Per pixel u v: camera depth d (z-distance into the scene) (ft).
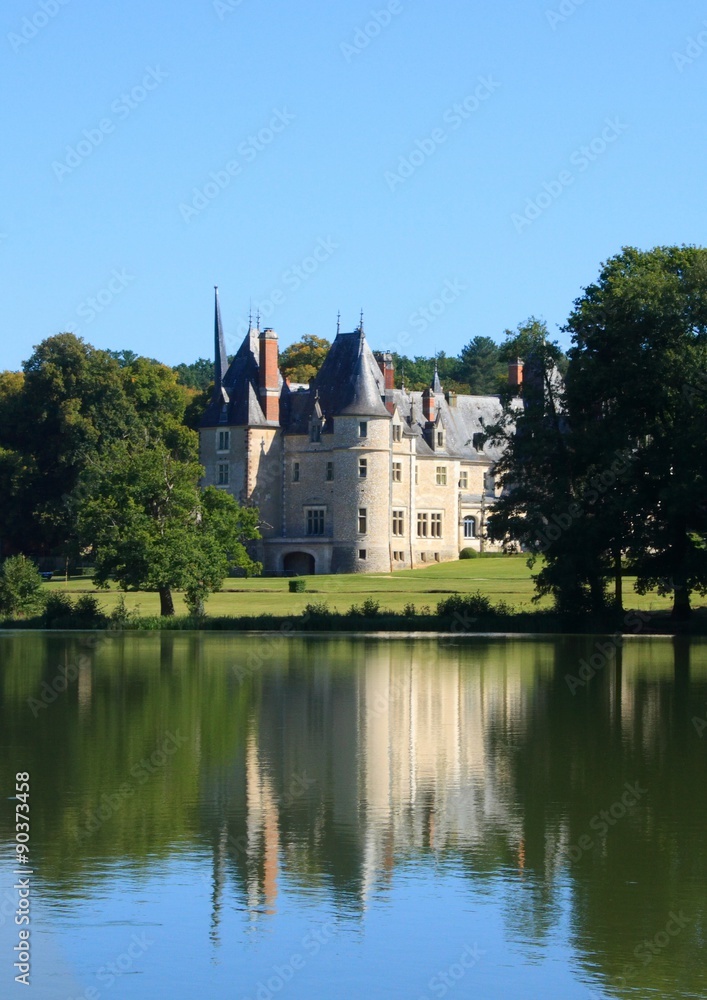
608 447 204.95
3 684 153.69
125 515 228.22
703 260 212.02
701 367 204.85
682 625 216.13
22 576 240.94
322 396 382.01
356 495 369.91
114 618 228.22
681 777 100.73
